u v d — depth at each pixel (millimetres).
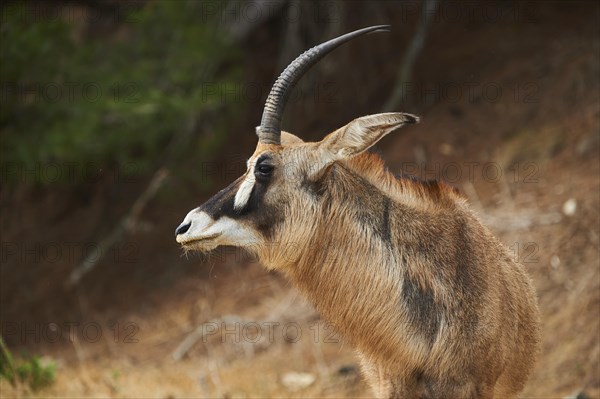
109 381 27781
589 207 30547
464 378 15242
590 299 27641
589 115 34281
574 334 26969
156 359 31719
